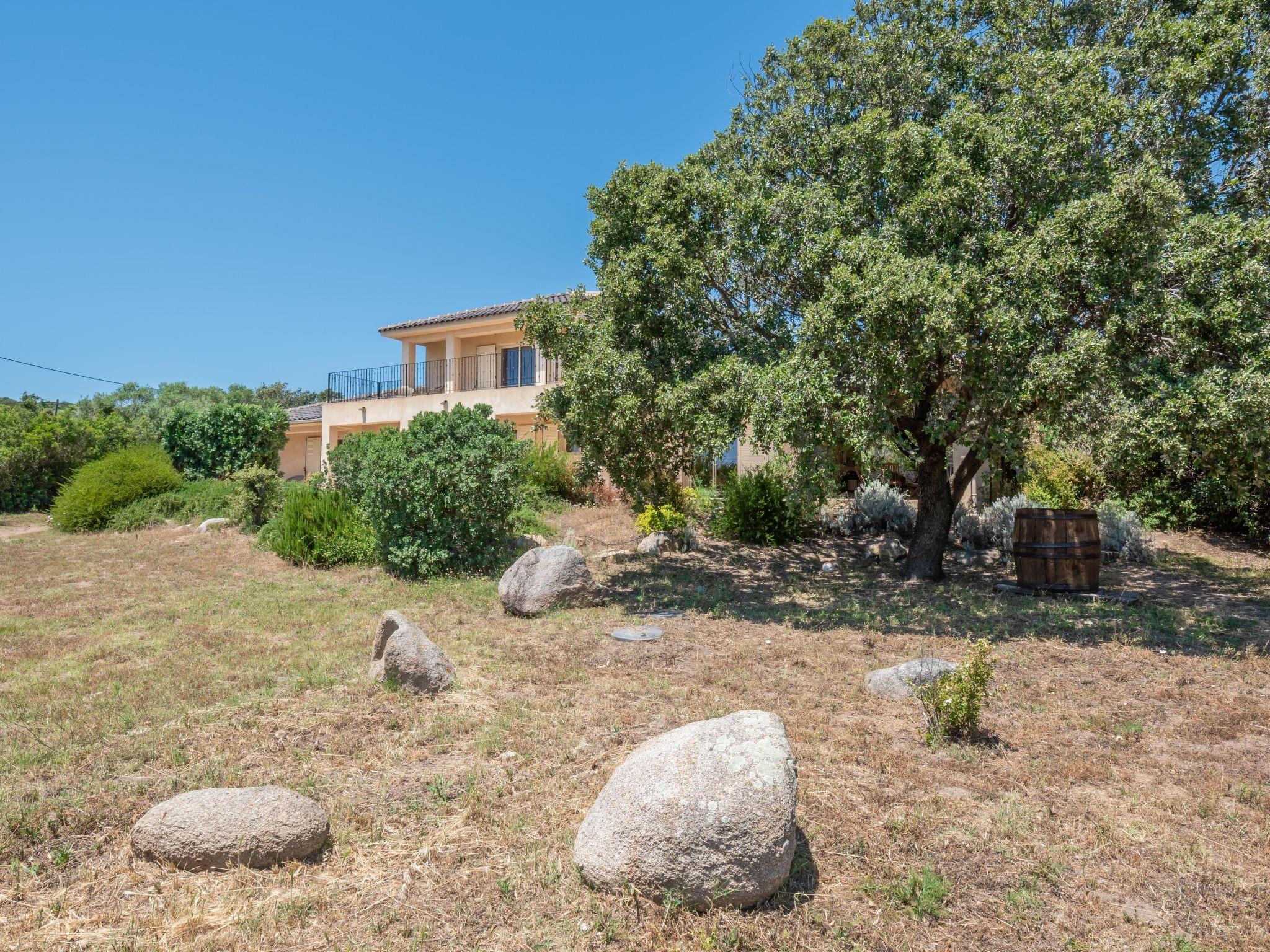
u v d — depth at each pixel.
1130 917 3.19
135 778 4.46
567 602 9.47
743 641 7.86
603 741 5.05
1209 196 9.57
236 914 3.19
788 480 10.12
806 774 4.54
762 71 12.22
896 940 3.03
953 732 5.11
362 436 13.66
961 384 9.26
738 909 3.19
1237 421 7.03
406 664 6.04
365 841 3.79
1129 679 6.49
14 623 8.66
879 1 11.55
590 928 3.08
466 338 26.44
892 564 13.24
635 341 10.06
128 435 27.44
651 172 10.09
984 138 8.74
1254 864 3.62
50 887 3.39
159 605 9.71
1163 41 9.38
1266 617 8.81
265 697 5.96
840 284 8.16
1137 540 13.02
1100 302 8.07
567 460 20.22
